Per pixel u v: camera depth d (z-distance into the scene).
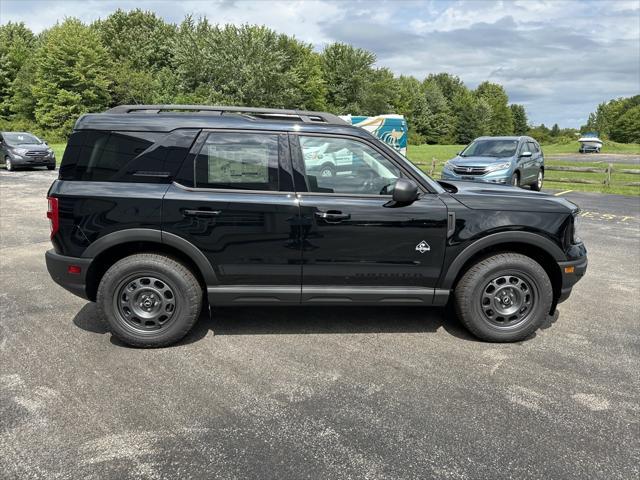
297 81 57.38
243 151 3.88
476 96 126.31
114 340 4.06
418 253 3.93
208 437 2.76
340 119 4.25
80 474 2.45
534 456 2.62
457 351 3.93
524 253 4.23
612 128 105.88
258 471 2.49
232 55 53.06
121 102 51.81
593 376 3.52
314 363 3.69
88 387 3.29
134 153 3.84
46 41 51.16
